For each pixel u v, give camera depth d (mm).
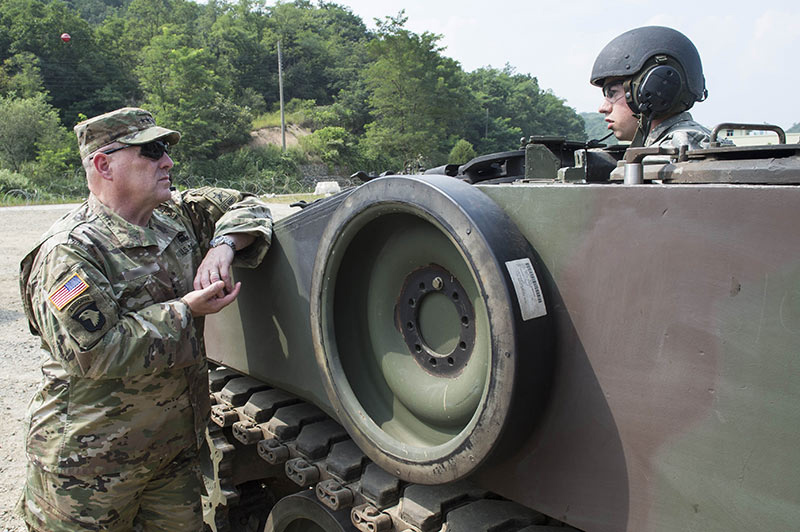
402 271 2117
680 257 1440
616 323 1565
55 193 38562
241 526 3404
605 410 1604
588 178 2203
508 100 98375
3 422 5016
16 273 10805
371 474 2203
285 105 75250
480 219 1671
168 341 2203
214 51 80438
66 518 2338
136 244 2352
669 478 1497
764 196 1306
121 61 72125
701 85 2529
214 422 2984
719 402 1399
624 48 2486
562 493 1716
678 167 1654
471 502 2012
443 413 1970
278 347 2688
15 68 65500
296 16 96875
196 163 49500
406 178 1861
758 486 1354
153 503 2600
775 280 1303
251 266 2650
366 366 2301
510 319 1584
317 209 2361
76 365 2115
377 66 55875
